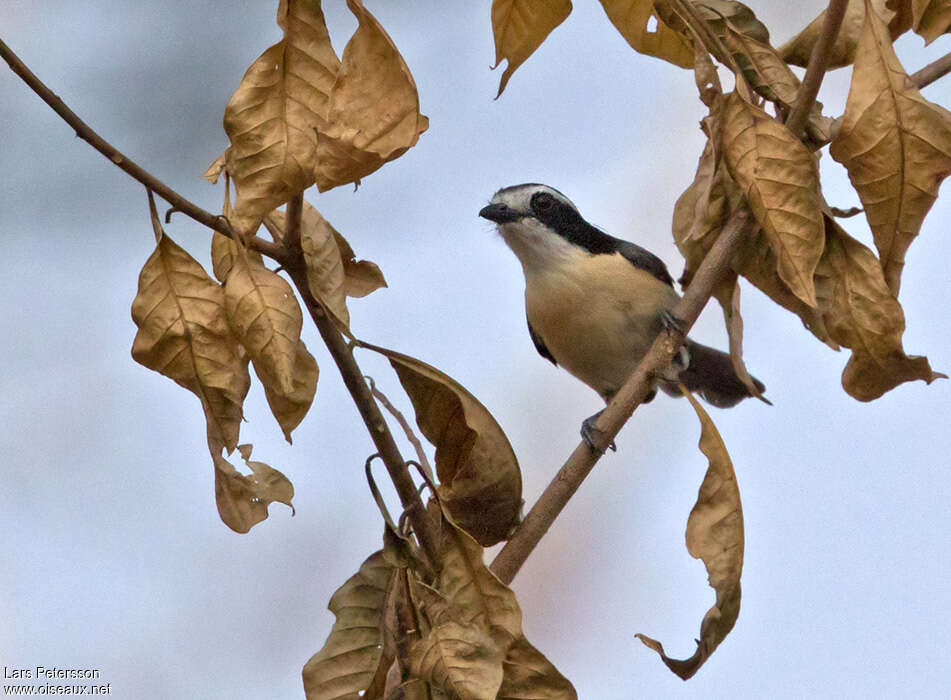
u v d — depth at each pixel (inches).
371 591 257.8
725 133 259.6
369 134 219.6
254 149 226.7
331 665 254.4
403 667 243.3
